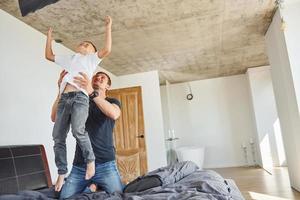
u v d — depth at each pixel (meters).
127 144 5.55
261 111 6.63
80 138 1.87
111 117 2.05
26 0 2.38
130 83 6.50
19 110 3.13
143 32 4.15
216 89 7.66
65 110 1.94
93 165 1.88
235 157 7.33
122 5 3.28
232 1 3.41
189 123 7.72
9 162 2.47
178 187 1.75
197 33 4.34
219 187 1.76
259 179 4.92
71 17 3.44
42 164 2.88
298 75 3.45
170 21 3.83
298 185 3.75
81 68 2.03
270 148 6.46
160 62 5.79
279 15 3.63
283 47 3.66
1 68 2.94
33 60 3.49
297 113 3.46
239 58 5.96
